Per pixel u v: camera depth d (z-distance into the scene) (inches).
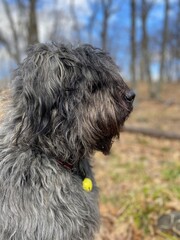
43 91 19.6
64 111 20.0
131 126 82.0
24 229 19.2
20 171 19.7
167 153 58.0
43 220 19.4
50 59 20.1
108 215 35.4
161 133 71.6
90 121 20.5
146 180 43.1
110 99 21.0
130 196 37.8
